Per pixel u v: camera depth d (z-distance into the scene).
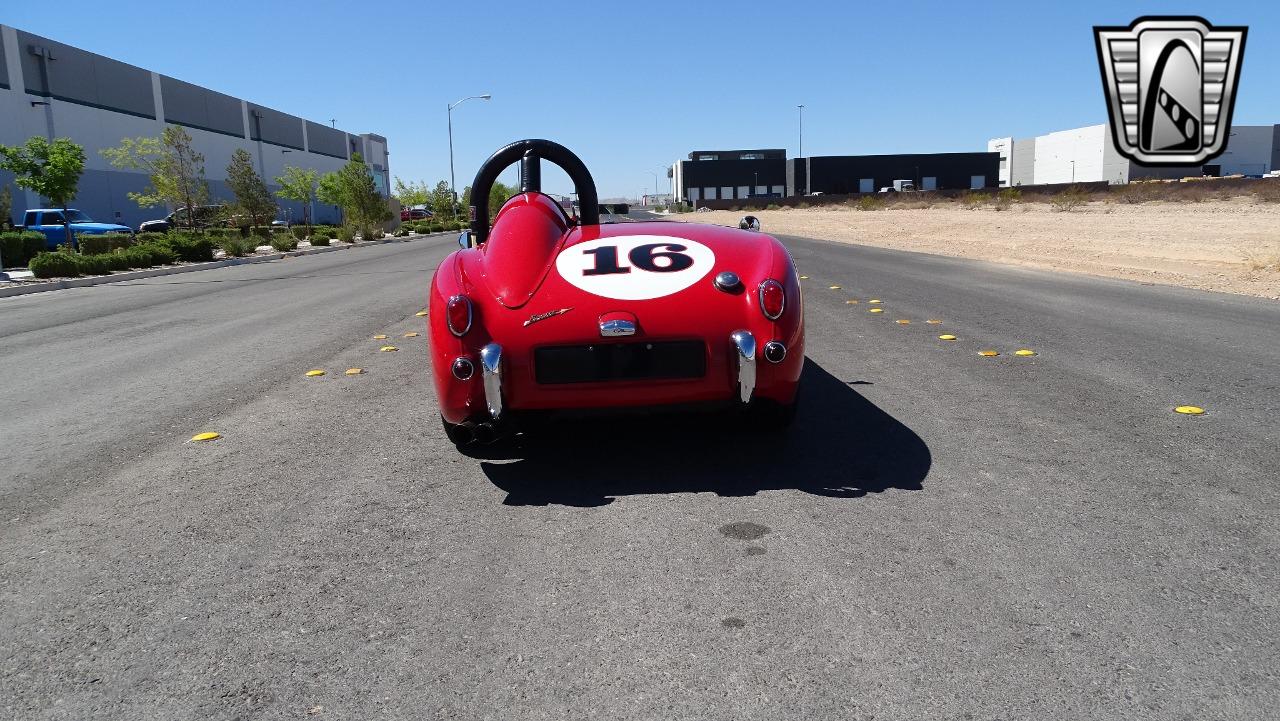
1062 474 3.46
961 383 5.14
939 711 1.90
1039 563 2.64
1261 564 2.59
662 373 3.39
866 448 3.90
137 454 4.27
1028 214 30.86
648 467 3.73
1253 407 4.41
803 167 101.75
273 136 59.75
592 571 2.71
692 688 2.03
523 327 3.37
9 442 4.61
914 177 100.00
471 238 4.79
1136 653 2.12
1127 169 89.94
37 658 2.31
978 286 10.30
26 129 35.97
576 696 2.02
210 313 10.55
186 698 2.08
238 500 3.52
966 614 2.34
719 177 105.62
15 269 20.25
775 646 2.21
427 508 3.35
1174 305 8.29
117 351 7.70
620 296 3.40
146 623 2.48
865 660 2.13
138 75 44.09
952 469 3.56
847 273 12.39
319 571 2.79
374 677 2.14
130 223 43.12
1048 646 2.16
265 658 2.26
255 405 5.26
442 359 3.45
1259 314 7.58
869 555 2.75
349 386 5.72
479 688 2.07
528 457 3.95
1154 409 4.42
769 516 3.12
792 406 3.86
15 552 3.06
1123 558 2.66
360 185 40.50
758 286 3.43
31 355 7.70
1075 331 6.87
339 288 13.45
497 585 2.64
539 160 4.62
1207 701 1.91
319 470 3.89
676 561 2.76
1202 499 3.14
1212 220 21.22
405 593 2.61
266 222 38.91
